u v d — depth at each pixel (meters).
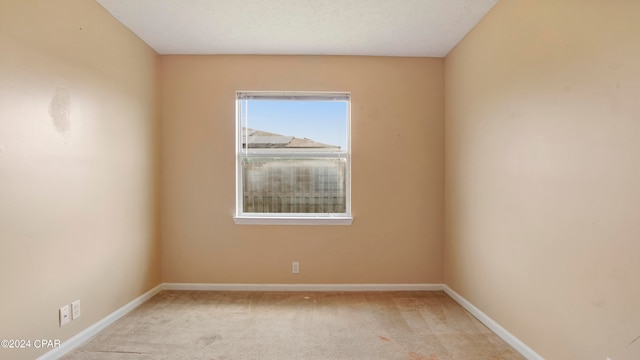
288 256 3.35
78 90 2.19
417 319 2.67
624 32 1.42
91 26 2.31
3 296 1.68
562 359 1.77
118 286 2.64
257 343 2.28
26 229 1.81
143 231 3.01
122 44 2.68
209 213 3.33
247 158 3.40
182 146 3.31
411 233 3.37
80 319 2.22
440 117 3.36
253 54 3.31
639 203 1.36
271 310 2.85
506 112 2.27
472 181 2.76
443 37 2.92
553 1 1.82
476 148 2.69
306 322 2.62
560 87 1.78
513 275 2.20
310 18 2.60
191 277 3.34
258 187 3.41
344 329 2.49
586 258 1.62
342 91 3.34
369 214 3.36
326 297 3.16
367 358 2.09
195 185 3.32
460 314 2.77
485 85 2.54
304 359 2.08
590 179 1.59
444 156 3.34
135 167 2.88
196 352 2.15
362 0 2.34
